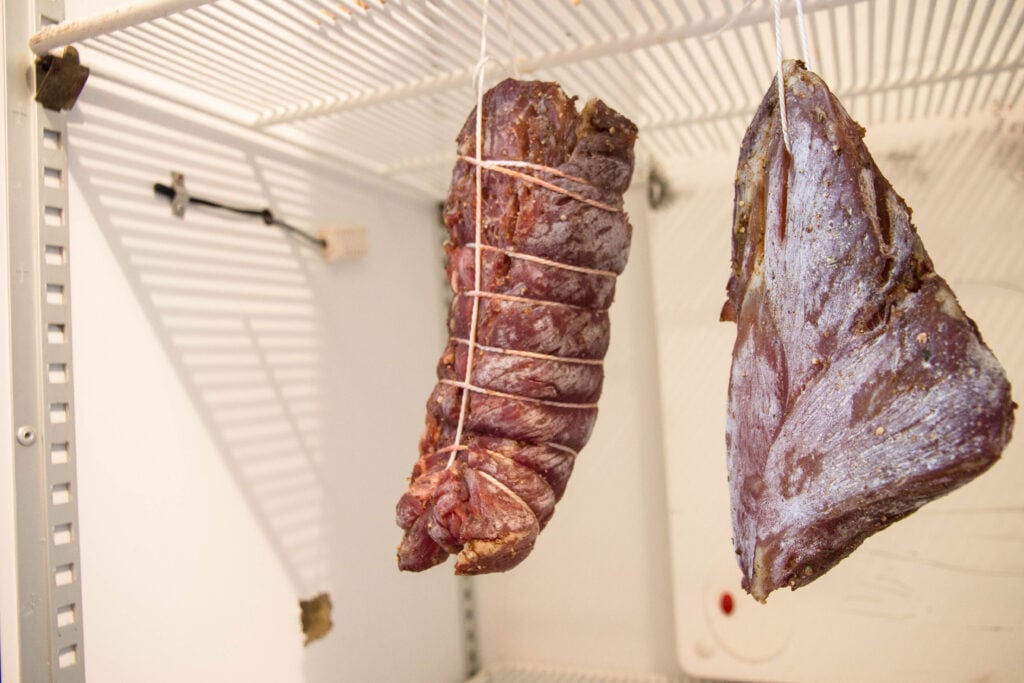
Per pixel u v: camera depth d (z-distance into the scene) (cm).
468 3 88
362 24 94
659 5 88
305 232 121
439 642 146
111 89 92
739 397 72
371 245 137
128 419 91
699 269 133
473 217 81
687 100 117
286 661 111
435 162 133
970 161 116
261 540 109
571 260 78
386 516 135
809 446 64
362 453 131
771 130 71
